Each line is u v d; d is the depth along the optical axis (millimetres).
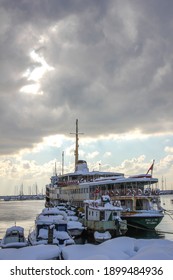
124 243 21922
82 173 77875
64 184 83312
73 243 33531
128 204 56938
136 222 50531
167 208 127625
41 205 187375
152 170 59188
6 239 35094
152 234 51375
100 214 48469
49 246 21297
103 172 78000
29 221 80125
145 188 58438
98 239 44469
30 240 36094
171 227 63156
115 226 47375
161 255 18109
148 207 55875
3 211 123000
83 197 68875
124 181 57906
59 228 37406
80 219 55781
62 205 76750
